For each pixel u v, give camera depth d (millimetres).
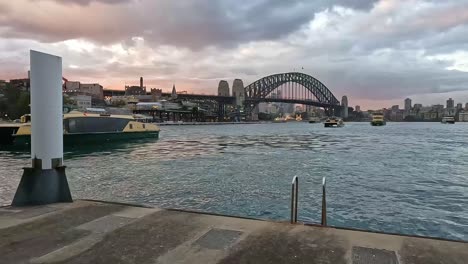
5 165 27375
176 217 6613
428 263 4555
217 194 16438
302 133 105750
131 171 24125
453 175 23078
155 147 47781
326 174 23203
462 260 4637
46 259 4789
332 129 147625
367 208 14148
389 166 27812
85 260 4750
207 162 29953
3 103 135875
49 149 7777
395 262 4582
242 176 21906
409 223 12273
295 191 7039
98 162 29609
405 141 64812
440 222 12391
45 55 7598
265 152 40750
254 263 4621
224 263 4637
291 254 4879
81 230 5918
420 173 23984
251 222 6301
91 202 7766
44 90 7637
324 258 4734
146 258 4801
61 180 7969
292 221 6379
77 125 46344
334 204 14719
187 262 4668
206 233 5730
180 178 21016
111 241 5422
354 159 33062
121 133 53625
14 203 7531
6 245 5273
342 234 5629
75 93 190625
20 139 42781
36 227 6074
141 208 7281
